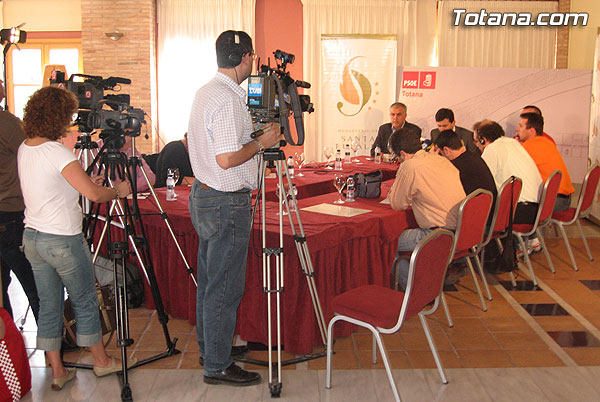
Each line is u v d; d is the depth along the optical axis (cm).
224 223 265
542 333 356
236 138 252
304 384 290
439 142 420
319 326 315
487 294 414
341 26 823
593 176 475
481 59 832
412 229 377
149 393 280
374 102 822
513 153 466
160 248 370
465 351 331
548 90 760
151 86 807
